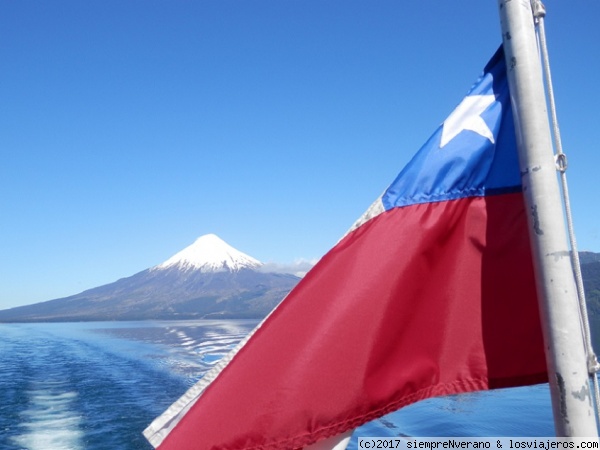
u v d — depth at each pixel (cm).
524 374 258
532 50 222
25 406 2219
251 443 231
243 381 238
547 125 219
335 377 239
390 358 250
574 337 209
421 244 260
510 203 268
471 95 276
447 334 260
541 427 1457
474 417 1587
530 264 264
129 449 1550
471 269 265
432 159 271
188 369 3584
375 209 267
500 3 230
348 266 257
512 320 262
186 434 230
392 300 253
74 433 1742
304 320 247
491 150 270
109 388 2741
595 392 219
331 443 241
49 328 11844
